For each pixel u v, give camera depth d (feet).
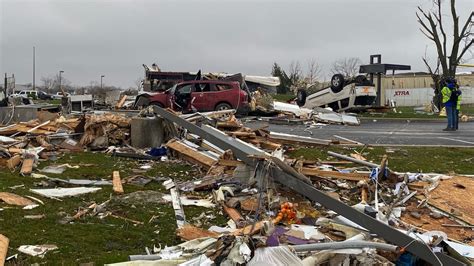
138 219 21.11
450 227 21.56
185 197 25.03
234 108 77.77
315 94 93.35
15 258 16.05
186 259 14.55
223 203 22.95
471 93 154.20
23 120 66.33
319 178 27.53
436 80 105.19
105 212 21.86
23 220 20.20
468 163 36.55
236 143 30.48
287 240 15.84
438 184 27.61
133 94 132.26
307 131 59.93
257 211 20.94
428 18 101.24
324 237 16.88
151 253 16.66
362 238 16.39
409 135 54.80
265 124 69.15
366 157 38.52
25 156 33.73
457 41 99.45
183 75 106.42
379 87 100.32
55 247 17.16
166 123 40.88
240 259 13.32
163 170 32.24
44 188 26.45
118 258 16.25
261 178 23.90
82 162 35.01
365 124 72.59
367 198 24.76
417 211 23.31
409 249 15.42
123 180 28.78
